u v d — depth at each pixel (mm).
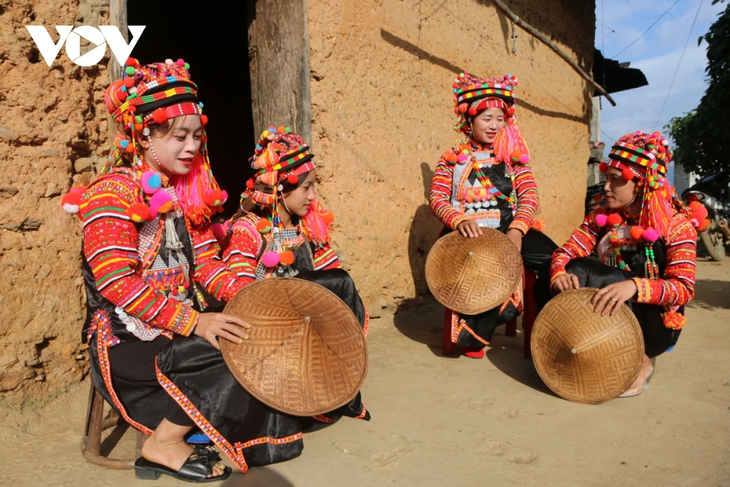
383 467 2352
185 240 2338
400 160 4617
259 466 2359
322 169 4008
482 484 2217
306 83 3836
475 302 3531
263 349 2232
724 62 7688
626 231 3178
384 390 3193
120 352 2201
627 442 2564
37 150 2742
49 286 2787
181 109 2148
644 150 2969
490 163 3842
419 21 4781
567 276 3162
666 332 3104
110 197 2092
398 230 4613
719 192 8414
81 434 2604
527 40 6391
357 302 2732
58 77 2818
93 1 2945
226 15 7152
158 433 2203
